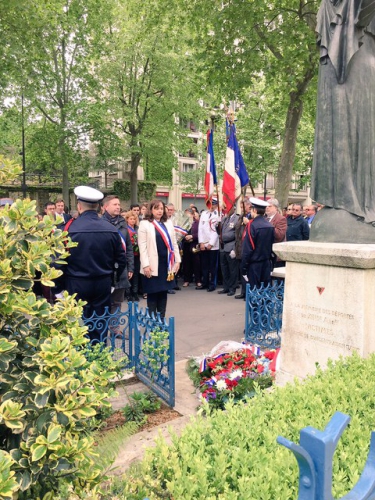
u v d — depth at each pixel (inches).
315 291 153.3
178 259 251.1
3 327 84.7
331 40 153.6
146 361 189.3
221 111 631.8
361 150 153.3
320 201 162.1
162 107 1034.7
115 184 1336.1
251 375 170.9
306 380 112.7
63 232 93.1
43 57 701.9
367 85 151.6
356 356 122.3
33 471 71.3
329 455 46.1
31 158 1084.5
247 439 75.9
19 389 76.6
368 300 140.3
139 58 976.3
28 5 568.4
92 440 78.5
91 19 847.7
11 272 81.0
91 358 162.1
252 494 61.2
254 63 567.2
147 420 158.7
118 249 201.3
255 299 238.5
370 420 86.0
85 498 71.7
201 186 1566.2
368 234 150.6
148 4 633.0
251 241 286.8
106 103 976.9
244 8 526.6
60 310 90.0
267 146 1128.2
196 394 179.2
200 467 64.2
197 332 278.4
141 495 64.7
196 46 608.7
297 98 577.3
